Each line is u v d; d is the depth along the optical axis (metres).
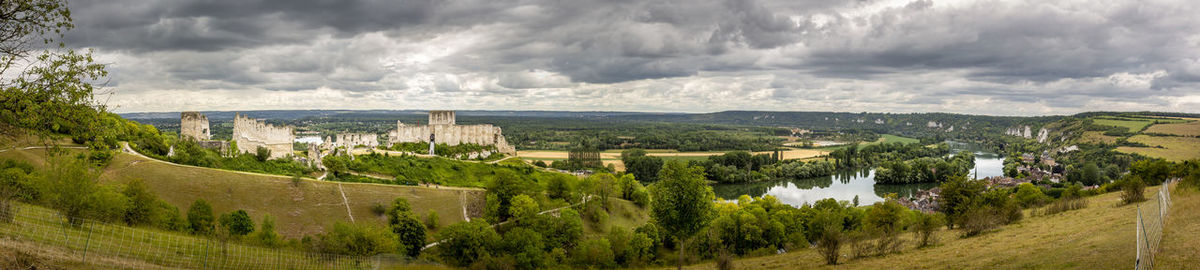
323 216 79.81
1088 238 40.41
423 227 78.62
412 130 166.00
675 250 91.88
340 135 144.75
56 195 47.06
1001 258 38.00
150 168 76.19
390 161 121.69
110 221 47.62
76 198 47.22
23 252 27.50
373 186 92.75
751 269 55.41
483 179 130.62
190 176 77.31
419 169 122.75
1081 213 62.75
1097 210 63.19
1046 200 107.31
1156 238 35.47
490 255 73.25
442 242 76.56
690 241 89.50
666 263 83.50
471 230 75.81
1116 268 28.86
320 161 107.38
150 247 40.34
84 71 33.59
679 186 56.44
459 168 133.00
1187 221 41.12
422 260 68.12
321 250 58.94
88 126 33.97
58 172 48.44
